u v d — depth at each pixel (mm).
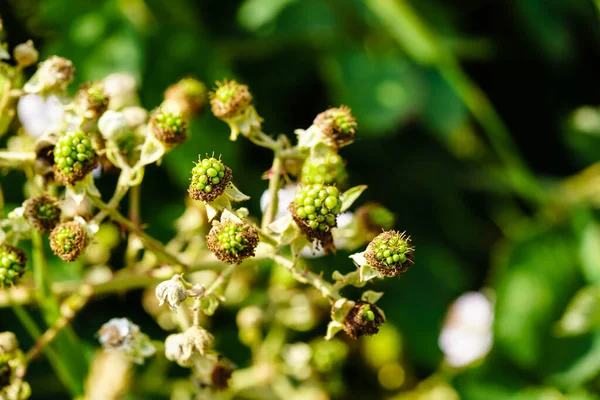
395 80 513
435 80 522
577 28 537
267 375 482
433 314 535
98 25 500
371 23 520
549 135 554
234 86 410
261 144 410
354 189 406
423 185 543
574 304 523
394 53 521
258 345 490
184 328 417
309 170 408
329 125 408
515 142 555
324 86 529
